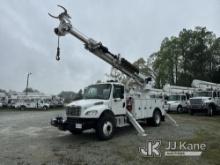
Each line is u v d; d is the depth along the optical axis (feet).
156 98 39.32
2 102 125.08
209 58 141.08
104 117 26.71
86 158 18.95
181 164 17.26
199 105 61.26
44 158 19.08
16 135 30.68
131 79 35.19
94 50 28.99
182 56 145.38
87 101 27.35
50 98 136.56
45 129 36.45
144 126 38.09
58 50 26.68
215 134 29.73
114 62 31.40
